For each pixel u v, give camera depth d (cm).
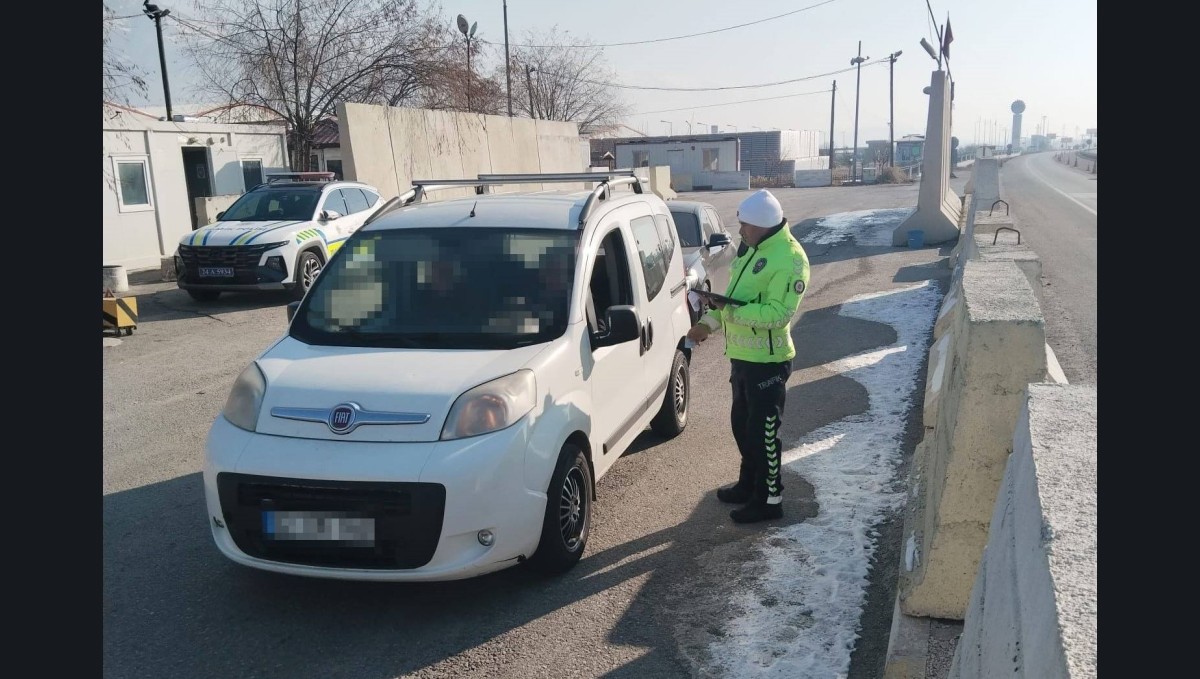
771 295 457
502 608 397
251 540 379
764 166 6931
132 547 465
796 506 501
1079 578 148
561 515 421
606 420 480
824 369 825
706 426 668
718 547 453
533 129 2245
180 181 1814
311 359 427
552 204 530
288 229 1282
